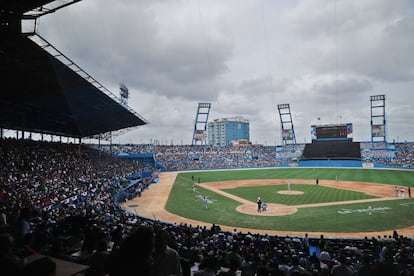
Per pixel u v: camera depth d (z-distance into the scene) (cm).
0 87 2950
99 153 6762
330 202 3447
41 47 2089
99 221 1672
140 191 4219
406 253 1179
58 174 3738
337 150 9881
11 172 3117
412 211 2894
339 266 748
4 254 382
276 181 5844
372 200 3528
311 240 1811
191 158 9975
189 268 728
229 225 2516
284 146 11106
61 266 390
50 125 5522
